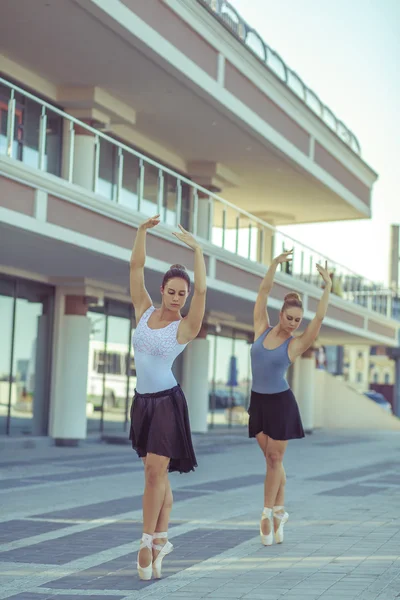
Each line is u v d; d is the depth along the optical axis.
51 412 22.78
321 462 20.72
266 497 8.38
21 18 16.73
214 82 20.62
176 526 9.62
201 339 29.47
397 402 59.62
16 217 14.85
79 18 16.58
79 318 22.81
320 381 44.31
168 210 24.66
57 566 7.30
